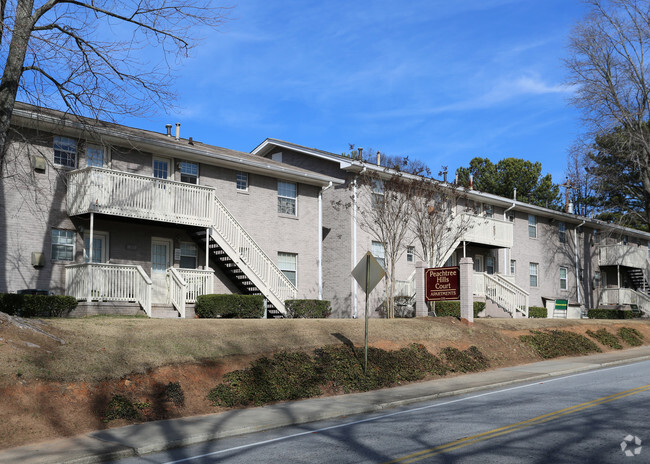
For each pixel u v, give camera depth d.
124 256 21.66
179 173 23.41
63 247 20.06
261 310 22.73
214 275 24.31
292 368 15.00
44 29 14.21
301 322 18.72
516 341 22.39
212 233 22.64
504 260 37.28
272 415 11.89
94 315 18.23
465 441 9.00
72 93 14.61
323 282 29.41
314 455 8.56
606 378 16.45
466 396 14.45
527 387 15.39
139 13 14.51
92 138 20.30
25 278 19.03
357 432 10.20
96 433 10.25
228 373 13.81
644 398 12.50
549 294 40.75
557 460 7.73
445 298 22.94
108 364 12.38
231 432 10.46
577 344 24.20
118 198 19.77
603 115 36.53
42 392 10.90
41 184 19.64
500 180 64.06
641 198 39.53
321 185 28.27
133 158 22.25
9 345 11.77
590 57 35.75
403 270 30.23
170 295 21.19
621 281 48.78
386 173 28.38
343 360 16.28
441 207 27.45
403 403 13.58
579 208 58.91
